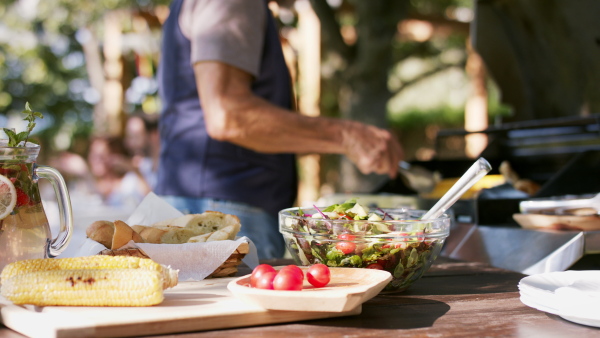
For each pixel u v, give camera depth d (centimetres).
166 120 238
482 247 180
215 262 127
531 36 270
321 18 564
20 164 114
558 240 157
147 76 902
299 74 694
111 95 844
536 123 224
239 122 209
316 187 766
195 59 211
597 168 204
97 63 1034
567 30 250
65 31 1069
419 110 1225
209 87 209
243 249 131
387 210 137
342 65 565
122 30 870
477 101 1017
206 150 226
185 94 229
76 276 97
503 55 286
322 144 219
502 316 102
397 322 98
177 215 158
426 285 130
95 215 370
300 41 684
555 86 270
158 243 136
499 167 265
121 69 848
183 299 103
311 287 104
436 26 842
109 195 536
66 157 716
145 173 551
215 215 150
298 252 121
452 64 1020
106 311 94
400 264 115
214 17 211
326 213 123
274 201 236
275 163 236
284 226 124
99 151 543
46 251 118
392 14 550
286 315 96
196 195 226
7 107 1120
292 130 214
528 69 281
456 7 1017
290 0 258
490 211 190
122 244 126
